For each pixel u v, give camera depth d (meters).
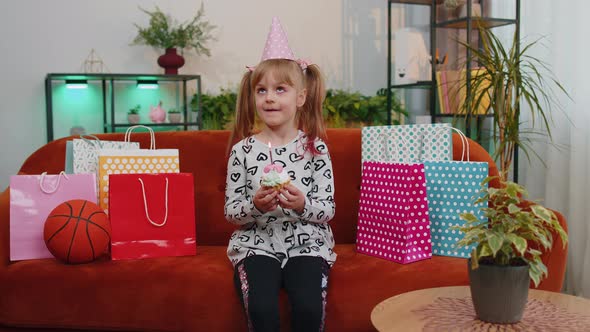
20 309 1.77
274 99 1.84
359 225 1.98
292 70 1.87
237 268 1.71
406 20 5.11
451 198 1.91
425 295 1.39
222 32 4.69
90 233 1.83
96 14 4.39
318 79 1.98
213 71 4.70
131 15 4.47
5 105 4.23
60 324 1.77
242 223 1.78
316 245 1.77
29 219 1.94
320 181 1.86
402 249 1.81
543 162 3.00
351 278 1.72
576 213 2.83
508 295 1.17
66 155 2.16
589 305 1.30
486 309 1.19
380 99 4.57
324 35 4.92
